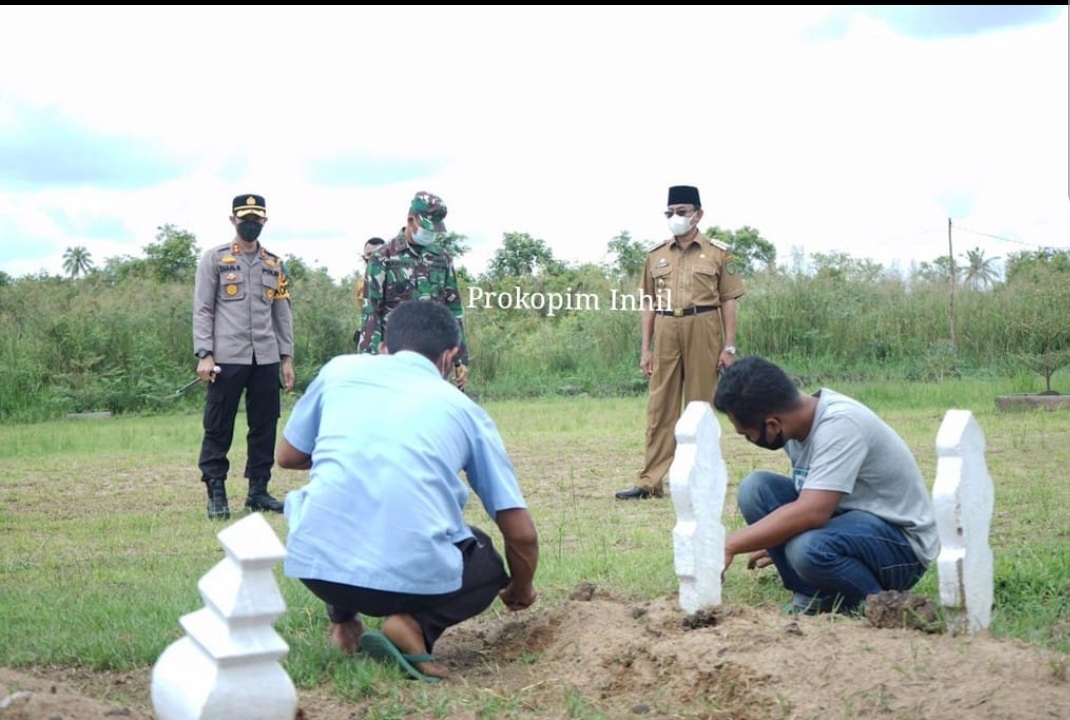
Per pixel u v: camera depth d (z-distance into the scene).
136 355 19.39
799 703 4.05
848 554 5.05
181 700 3.14
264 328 9.20
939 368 19.78
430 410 4.62
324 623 5.37
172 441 14.29
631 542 7.48
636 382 19.91
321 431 4.68
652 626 4.87
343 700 4.44
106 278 26.42
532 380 20.16
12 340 19.30
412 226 8.05
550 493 9.77
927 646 4.34
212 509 9.02
